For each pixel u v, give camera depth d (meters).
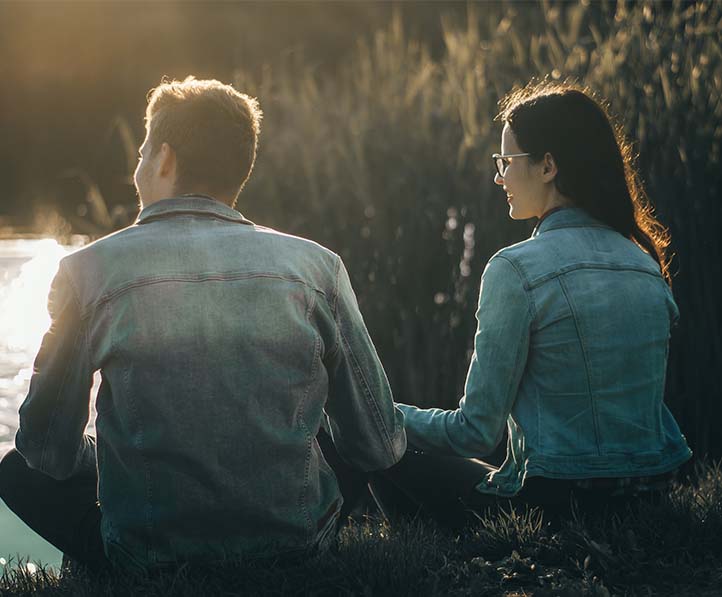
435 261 4.91
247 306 1.90
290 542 1.99
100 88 20.42
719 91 4.20
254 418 1.90
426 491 2.48
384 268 5.07
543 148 2.32
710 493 2.64
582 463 2.25
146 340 1.85
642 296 2.28
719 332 4.04
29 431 1.99
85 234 10.91
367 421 2.12
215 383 1.88
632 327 2.26
